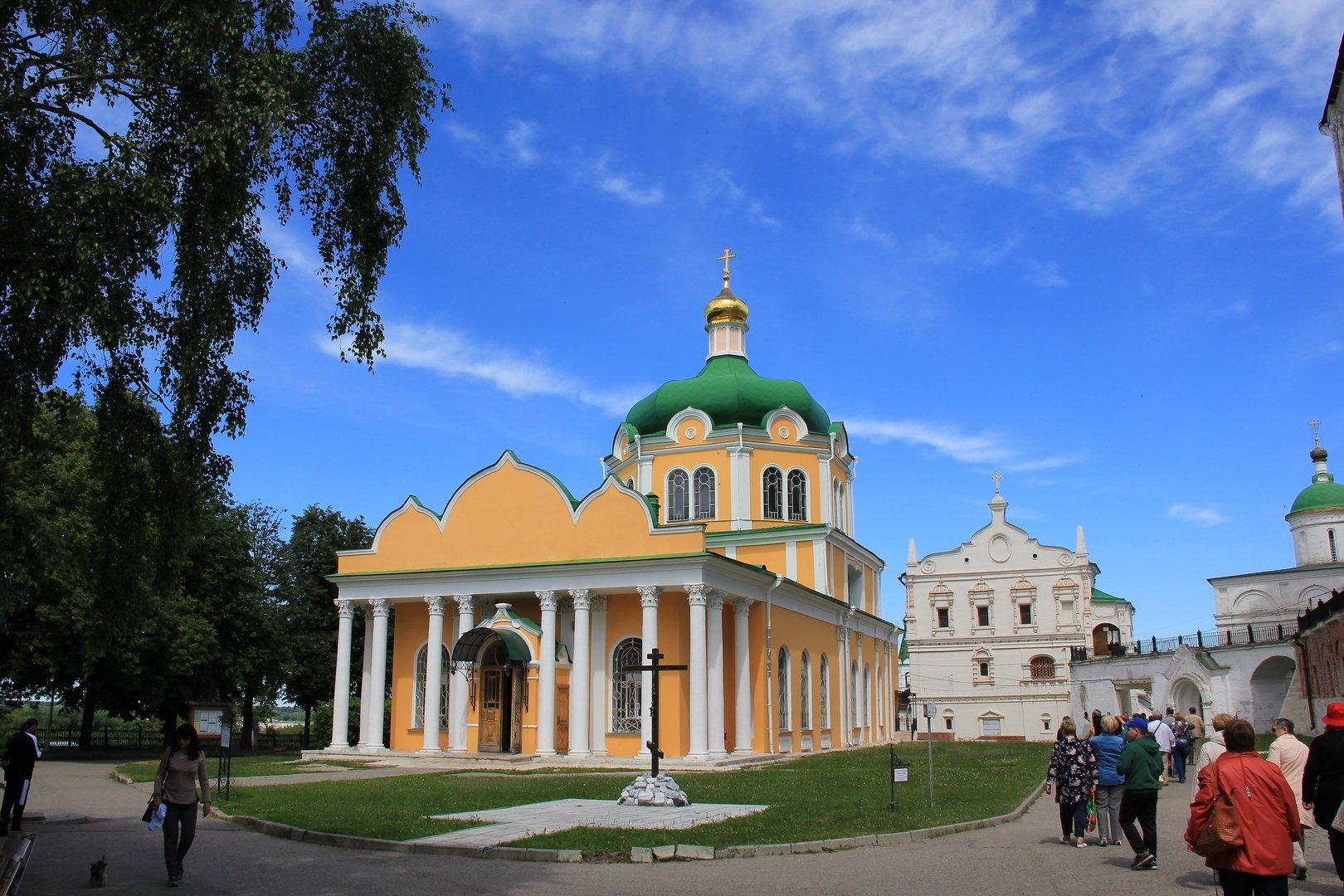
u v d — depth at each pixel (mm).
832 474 50438
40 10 13125
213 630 41500
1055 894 11891
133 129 13273
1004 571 67188
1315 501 69688
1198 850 8859
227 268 14578
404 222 15383
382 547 40094
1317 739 11172
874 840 15953
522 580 37219
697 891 12203
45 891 12547
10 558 21547
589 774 29859
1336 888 12102
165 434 15117
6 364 12781
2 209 12562
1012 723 65062
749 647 39375
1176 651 53000
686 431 48719
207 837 17422
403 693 40438
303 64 14469
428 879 13156
